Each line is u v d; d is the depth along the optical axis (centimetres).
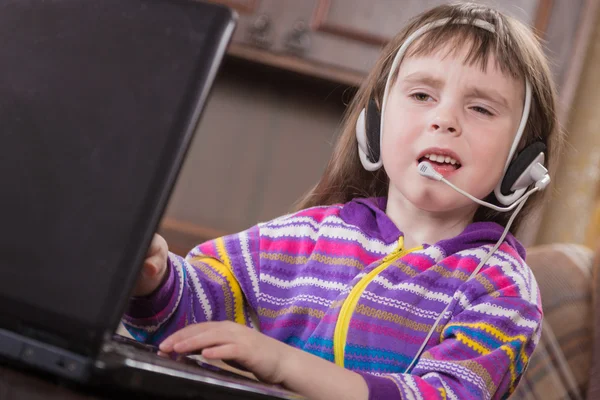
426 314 93
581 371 148
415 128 97
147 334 90
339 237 102
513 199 100
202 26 64
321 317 97
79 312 58
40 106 64
